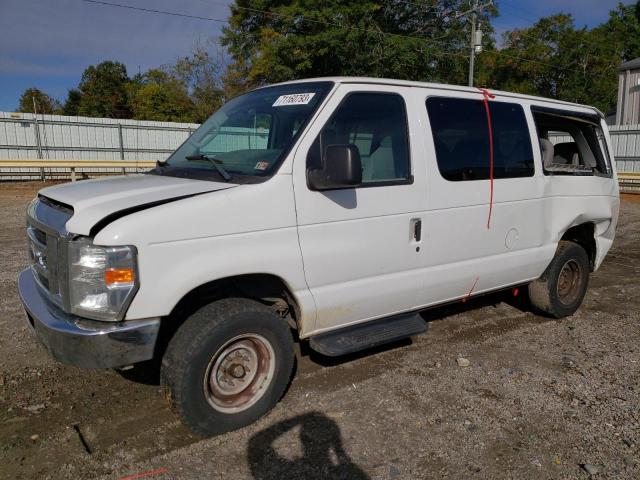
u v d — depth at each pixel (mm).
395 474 3020
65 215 3117
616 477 3014
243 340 3338
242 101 4344
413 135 3982
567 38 37031
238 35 31062
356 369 4344
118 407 3678
